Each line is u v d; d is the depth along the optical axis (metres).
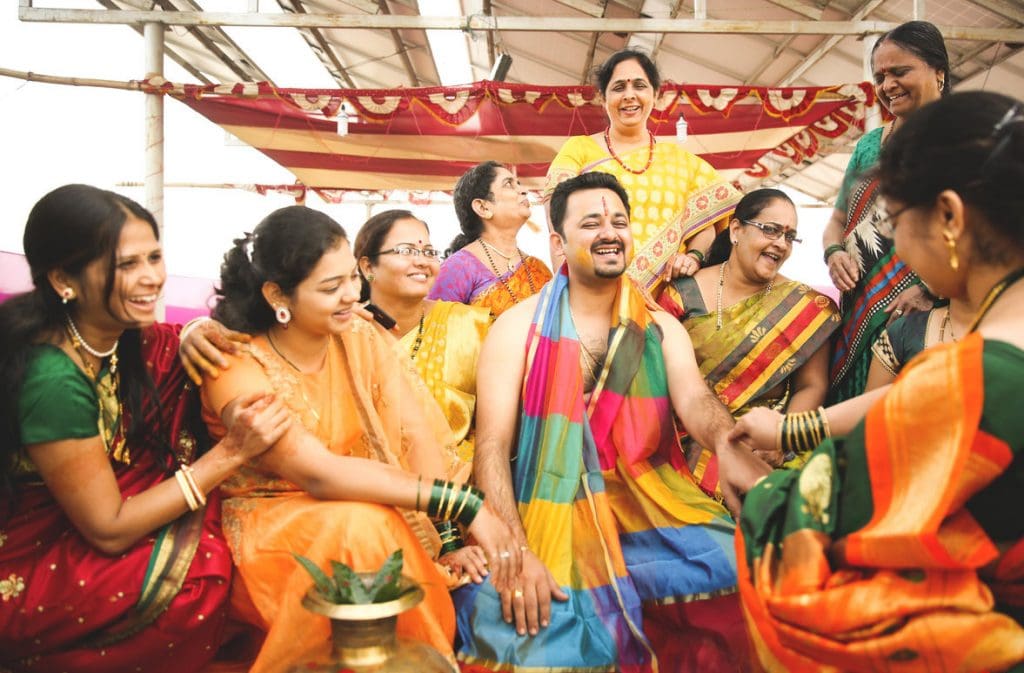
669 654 2.77
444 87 7.85
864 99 7.73
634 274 4.14
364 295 3.82
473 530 2.47
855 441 1.69
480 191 4.84
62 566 2.31
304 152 10.07
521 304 3.27
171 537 2.39
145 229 2.30
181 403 2.64
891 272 3.55
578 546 2.81
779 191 3.86
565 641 2.54
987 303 1.65
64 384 2.22
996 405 1.50
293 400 2.61
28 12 7.66
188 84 7.82
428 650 1.98
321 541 2.33
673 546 2.82
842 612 1.56
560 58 11.77
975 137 1.59
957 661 1.51
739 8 8.89
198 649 2.45
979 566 1.54
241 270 2.63
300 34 11.34
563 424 2.96
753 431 2.48
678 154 4.42
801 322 3.79
